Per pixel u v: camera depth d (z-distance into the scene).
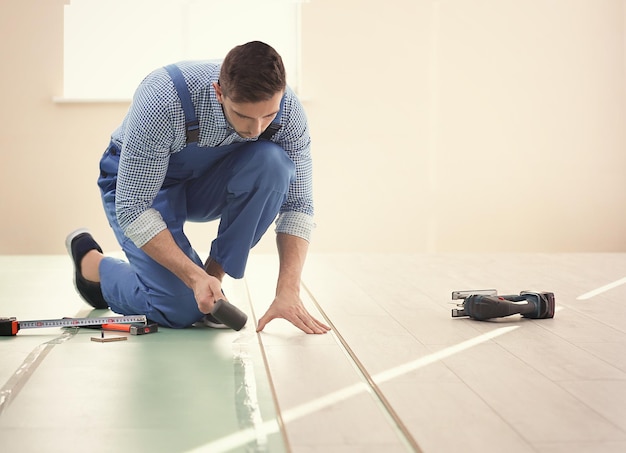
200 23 5.22
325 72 5.27
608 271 4.00
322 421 1.54
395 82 5.31
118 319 2.42
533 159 5.42
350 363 2.00
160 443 1.45
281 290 2.38
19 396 1.73
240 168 2.28
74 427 1.53
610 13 5.39
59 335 2.37
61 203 5.21
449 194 5.39
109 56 5.20
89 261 2.75
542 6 5.36
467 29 5.33
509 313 2.51
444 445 1.39
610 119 5.44
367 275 3.77
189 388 1.81
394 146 5.34
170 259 2.25
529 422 1.52
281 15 5.29
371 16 5.28
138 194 2.21
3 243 5.20
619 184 5.47
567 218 5.47
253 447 1.44
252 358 2.08
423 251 5.39
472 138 5.38
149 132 2.09
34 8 5.12
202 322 2.55
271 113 1.88
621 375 1.87
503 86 5.38
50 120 5.16
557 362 1.99
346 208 5.34
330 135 5.30
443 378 1.83
